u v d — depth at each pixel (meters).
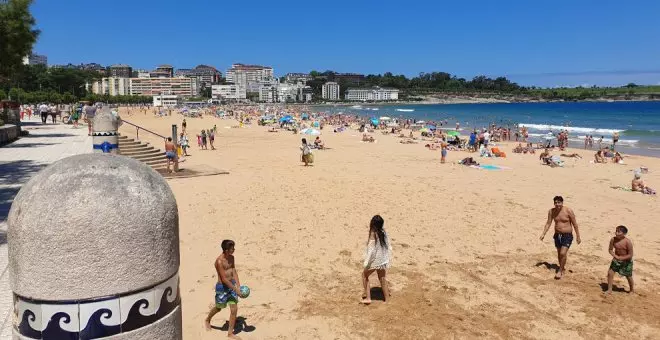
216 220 13.34
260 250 10.90
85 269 2.50
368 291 8.15
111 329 2.58
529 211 15.48
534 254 11.03
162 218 2.76
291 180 20.62
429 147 37.47
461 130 61.38
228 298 6.78
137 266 2.63
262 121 68.06
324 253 10.82
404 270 9.84
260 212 14.43
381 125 61.75
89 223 2.49
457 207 15.84
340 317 7.61
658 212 15.70
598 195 18.62
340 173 23.28
